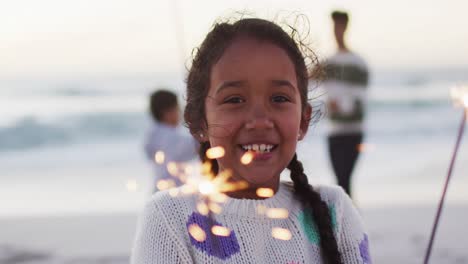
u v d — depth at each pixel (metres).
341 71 6.98
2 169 17.30
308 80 1.84
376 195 11.36
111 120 22.98
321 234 1.78
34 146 21.27
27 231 8.05
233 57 1.67
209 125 1.72
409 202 10.21
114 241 7.39
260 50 1.67
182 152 5.98
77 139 21.56
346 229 1.87
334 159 7.24
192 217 1.74
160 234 1.73
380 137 19.91
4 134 22.11
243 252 1.72
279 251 1.75
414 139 19.39
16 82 30.06
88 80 30.89
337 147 7.20
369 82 7.20
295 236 1.78
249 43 1.68
